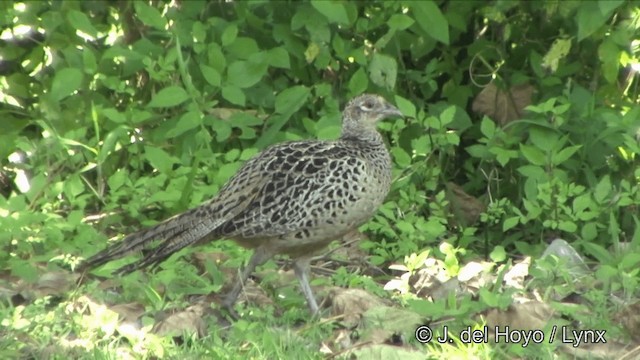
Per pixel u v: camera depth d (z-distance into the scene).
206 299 10.48
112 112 12.10
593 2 11.81
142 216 12.07
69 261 10.76
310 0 12.50
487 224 12.34
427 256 11.45
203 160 12.19
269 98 12.95
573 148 11.90
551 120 12.44
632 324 9.59
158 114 13.11
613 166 12.41
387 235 11.95
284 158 10.30
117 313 9.91
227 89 12.21
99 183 12.27
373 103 10.62
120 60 13.04
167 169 11.99
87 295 10.28
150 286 10.22
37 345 9.11
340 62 13.18
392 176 12.03
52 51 13.02
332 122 12.29
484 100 13.30
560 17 12.80
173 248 10.23
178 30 12.80
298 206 10.11
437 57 13.64
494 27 13.41
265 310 10.18
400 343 9.48
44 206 11.73
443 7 13.33
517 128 12.84
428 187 12.51
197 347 9.22
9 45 13.29
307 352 9.10
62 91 12.21
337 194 10.12
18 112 13.35
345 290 10.41
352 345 9.37
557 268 10.66
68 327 9.45
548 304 9.98
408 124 12.97
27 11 12.96
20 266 10.47
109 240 11.79
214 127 12.43
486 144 12.57
